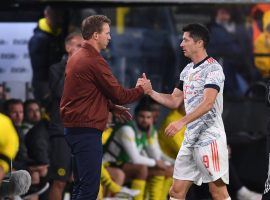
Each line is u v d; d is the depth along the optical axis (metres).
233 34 36.22
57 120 27.09
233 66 35.88
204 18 36.62
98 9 31.52
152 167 31.55
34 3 29.78
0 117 19.86
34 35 31.28
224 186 23.59
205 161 23.12
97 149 22.81
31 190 28.20
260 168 33.06
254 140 33.16
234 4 30.81
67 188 29.09
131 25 37.12
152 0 28.83
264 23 35.94
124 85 36.16
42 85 31.17
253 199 32.22
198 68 23.16
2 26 31.84
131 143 30.86
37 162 28.56
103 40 22.95
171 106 24.08
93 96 22.80
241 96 33.91
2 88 31.55
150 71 36.56
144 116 31.59
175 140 31.02
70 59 23.14
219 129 23.27
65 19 30.94
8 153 19.88
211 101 22.50
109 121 30.83
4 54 31.92
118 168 30.86
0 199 22.72
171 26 37.06
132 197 30.73
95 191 22.92
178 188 23.64
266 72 35.81
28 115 30.17
